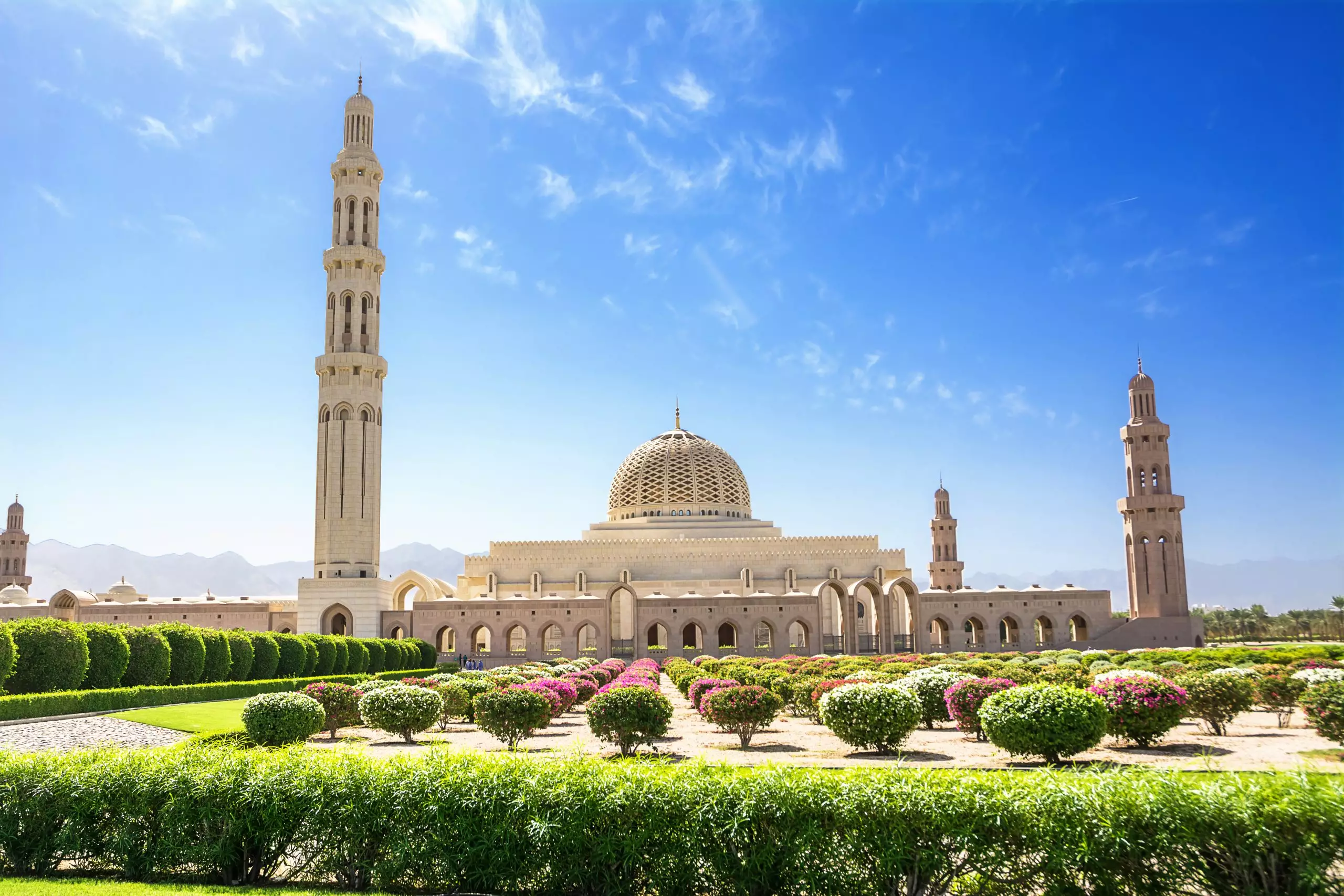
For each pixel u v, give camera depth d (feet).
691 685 140.67
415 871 50.29
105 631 156.04
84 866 55.88
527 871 49.08
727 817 47.01
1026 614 331.57
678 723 126.31
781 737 108.88
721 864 46.91
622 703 92.43
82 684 151.74
